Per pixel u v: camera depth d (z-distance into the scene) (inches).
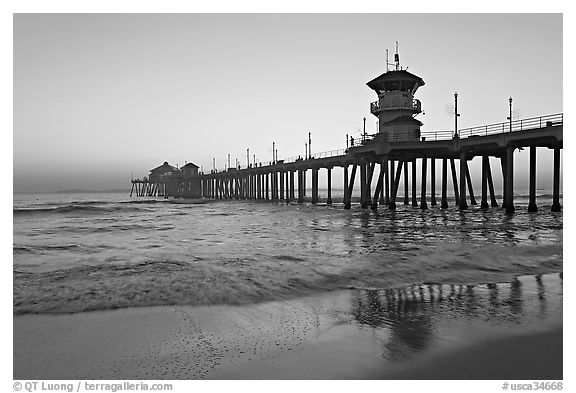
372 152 1834.4
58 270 522.3
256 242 815.7
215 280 463.8
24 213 1907.0
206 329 317.4
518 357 263.4
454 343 285.4
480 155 1840.6
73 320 336.5
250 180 3693.4
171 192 6264.8
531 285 446.0
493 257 595.8
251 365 255.1
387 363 256.7
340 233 970.7
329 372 245.1
